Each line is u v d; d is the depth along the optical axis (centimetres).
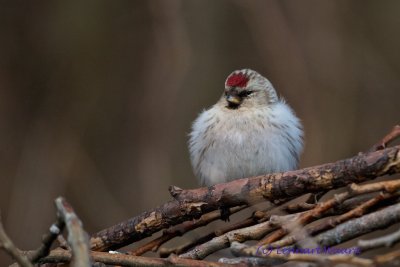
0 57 1292
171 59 1215
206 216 607
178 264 495
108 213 1168
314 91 1170
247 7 1226
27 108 1273
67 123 1250
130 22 1305
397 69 1208
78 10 1298
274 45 1205
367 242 427
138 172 1201
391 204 500
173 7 1236
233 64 1252
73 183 1188
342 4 1223
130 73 1292
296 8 1219
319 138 1132
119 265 511
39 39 1302
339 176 510
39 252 475
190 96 1218
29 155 1198
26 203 1142
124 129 1263
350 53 1203
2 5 1318
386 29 1226
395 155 492
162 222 565
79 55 1288
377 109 1185
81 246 432
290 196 534
